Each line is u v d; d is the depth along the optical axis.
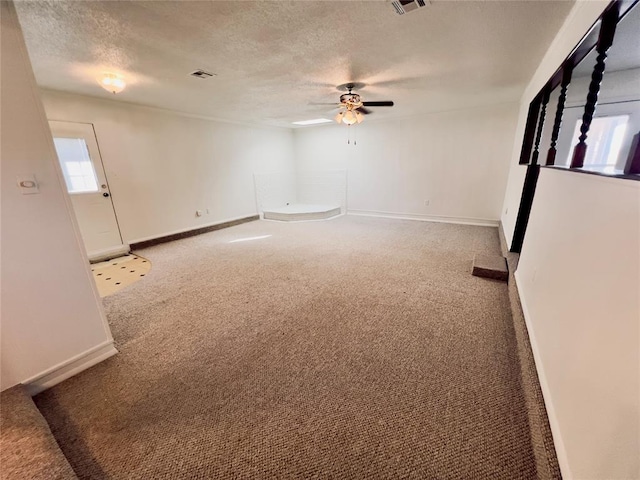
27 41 2.02
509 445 1.21
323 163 6.97
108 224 4.06
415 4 1.68
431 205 5.83
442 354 1.79
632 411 0.67
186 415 1.41
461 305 2.38
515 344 1.87
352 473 1.13
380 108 4.80
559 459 1.02
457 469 1.13
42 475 1.05
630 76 3.08
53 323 1.61
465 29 2.00
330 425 1.34
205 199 5.36
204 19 1.78
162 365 1.78
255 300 2.60
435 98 4.18
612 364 0.80
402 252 3.86
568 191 1.51
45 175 1.52
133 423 1.38
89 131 3.76
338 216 6.64
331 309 2.39
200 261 3.73
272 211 6.42
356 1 1.63
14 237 1.45
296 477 1.12
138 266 3.63
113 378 1.67
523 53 2.46
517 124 4.59
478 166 5.19
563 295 1.31
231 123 5.69
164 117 4.56
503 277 2.82
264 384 1.60
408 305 2.41
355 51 2.35
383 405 1.44
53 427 1.36
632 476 0.64
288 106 4.41
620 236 0.89
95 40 2.04
